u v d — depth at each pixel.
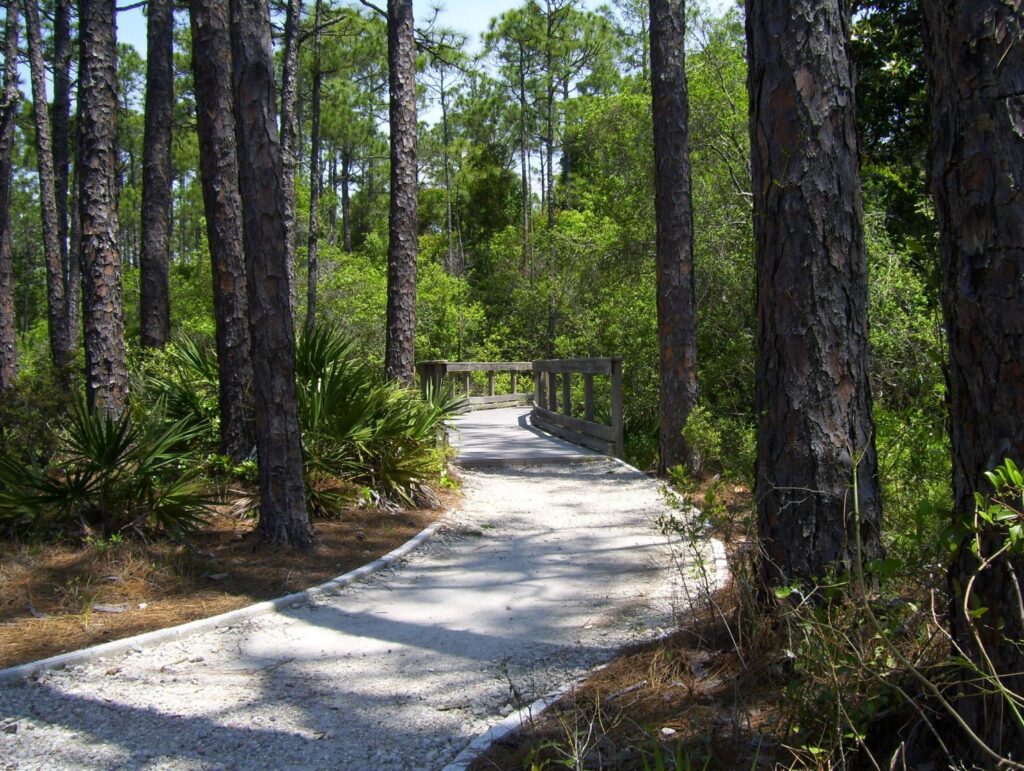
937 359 4.32
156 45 14.54
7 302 14.73
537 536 7.35
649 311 14.42
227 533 6.83
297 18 17.55
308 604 5.48
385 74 34.47
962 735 2.63
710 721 3.33
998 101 2.44
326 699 3.99
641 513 8.09
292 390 6.54
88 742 3.54
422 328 24.75
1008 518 2.27
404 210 10.80
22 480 6.36
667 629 4.58
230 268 8.02
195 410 8.42
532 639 4.79
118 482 6.45
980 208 2.47
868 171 9.05
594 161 19.92
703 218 13.91
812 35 4.02
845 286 4.00
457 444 12.66
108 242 9.07
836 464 3.93
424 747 3.49
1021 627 2.44
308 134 41.44
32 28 18.42
